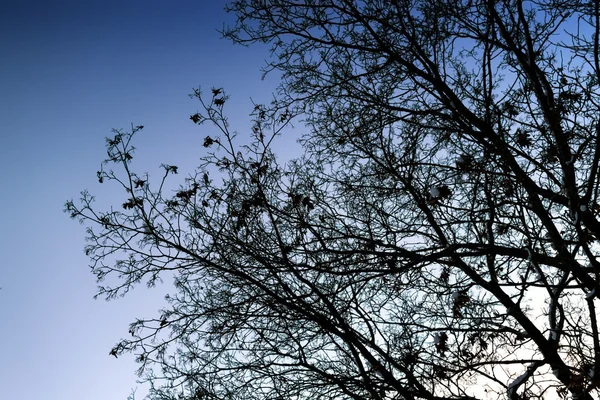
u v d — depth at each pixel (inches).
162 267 268.4
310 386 282.8
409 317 296.0
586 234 245.9
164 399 298.5
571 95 260.4
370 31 280.2
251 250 272.4
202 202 275.3
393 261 263.3
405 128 292.7
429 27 280.4
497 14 257.1
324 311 271.9
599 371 223.3
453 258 275.1
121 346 275.1
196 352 296.5
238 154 277.9
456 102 277.4
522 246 292.7
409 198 294.2
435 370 259.1
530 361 245.8
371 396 277.6
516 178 246.7
